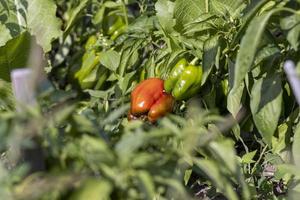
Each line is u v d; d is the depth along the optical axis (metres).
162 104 1.49
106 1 1.84
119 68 1.64
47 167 1.05
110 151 0.96
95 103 1.59
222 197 1.48
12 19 1.77
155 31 1.63
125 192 1.00
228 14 1.47
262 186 1.43
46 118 1.00
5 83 1.53
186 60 1.52
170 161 1.04
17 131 0.95
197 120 1.05
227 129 1.46
